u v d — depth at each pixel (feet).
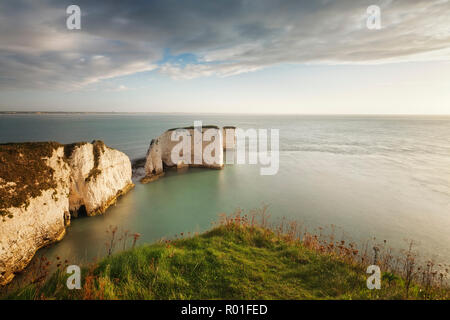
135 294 19.17
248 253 28.25
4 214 53.78
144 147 236.02
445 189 116.57
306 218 85.40
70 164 82.12
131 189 119.34
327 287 21.27
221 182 132.46
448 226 79.20
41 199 64.23
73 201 84.12
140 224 81.92
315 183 127.85
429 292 21.97
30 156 66.90
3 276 50.90
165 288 20.52
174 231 77.20
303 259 26.91
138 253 25.89
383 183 126.52
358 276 23.61
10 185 57.93
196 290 20.56
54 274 22.12
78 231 75.05
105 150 102.12
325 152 215.51
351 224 80.38
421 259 59.67
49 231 65.72
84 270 23.48
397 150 227.61
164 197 109.09
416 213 89.15
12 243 54.08
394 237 71.87
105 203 93.45
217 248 29.17
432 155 202.90
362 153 211.00
